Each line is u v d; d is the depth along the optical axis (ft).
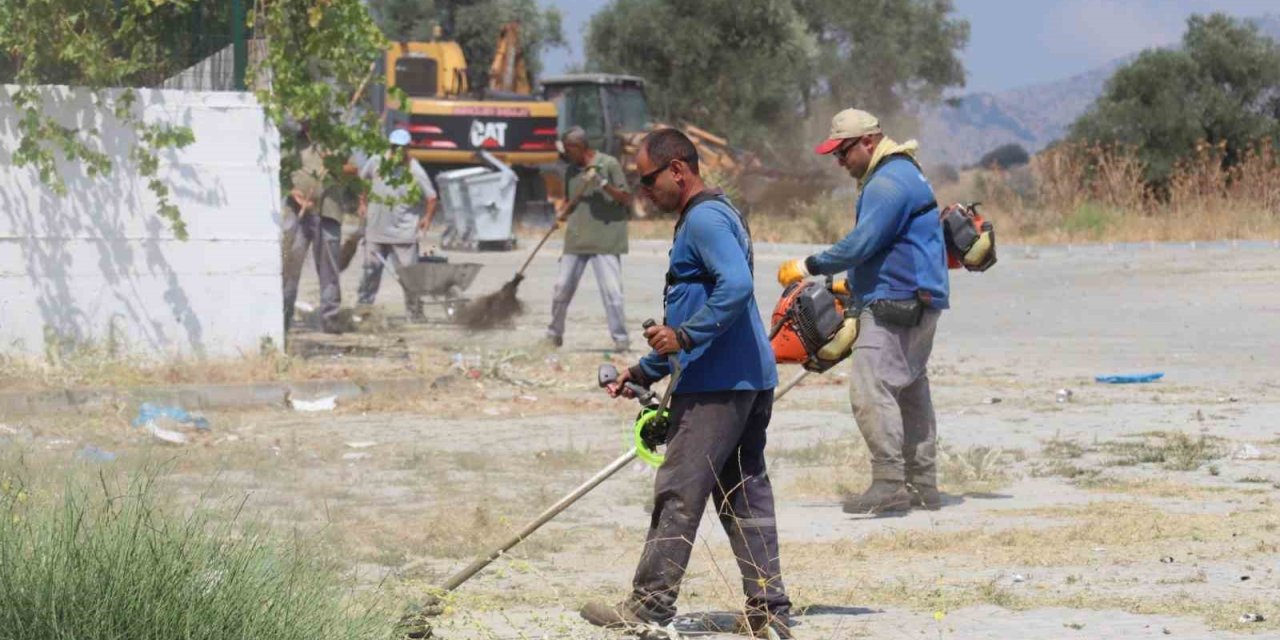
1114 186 289.33
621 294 125.49
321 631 36.91
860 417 64.69
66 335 100.42
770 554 44.70
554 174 311.06
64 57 98.99
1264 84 387.55
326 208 132.16
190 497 63.31
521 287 193.88
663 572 43.86
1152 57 384.47
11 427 83.56
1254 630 44.11
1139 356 124.67
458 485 70.33
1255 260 211.00
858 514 64.49
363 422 91.25
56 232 100.17
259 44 108.99
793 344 52.11
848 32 464.65
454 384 103.71
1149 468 75.00
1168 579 51.19
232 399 95.81
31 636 33.91
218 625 35.14
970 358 124.88
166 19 103.35
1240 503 65.31
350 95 115.75
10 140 98.99
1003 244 261.03
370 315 140.36
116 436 82.38
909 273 63.57
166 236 102.42
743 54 427.74
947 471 72.90
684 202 43.80
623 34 426.92
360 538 57.31
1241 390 104.12
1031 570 53.16
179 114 102.27
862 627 45.03
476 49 499.10
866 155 63.72
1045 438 84.74
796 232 292.40
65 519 36.60
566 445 82.84
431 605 43.39
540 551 56.65
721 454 43.73
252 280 104.37
